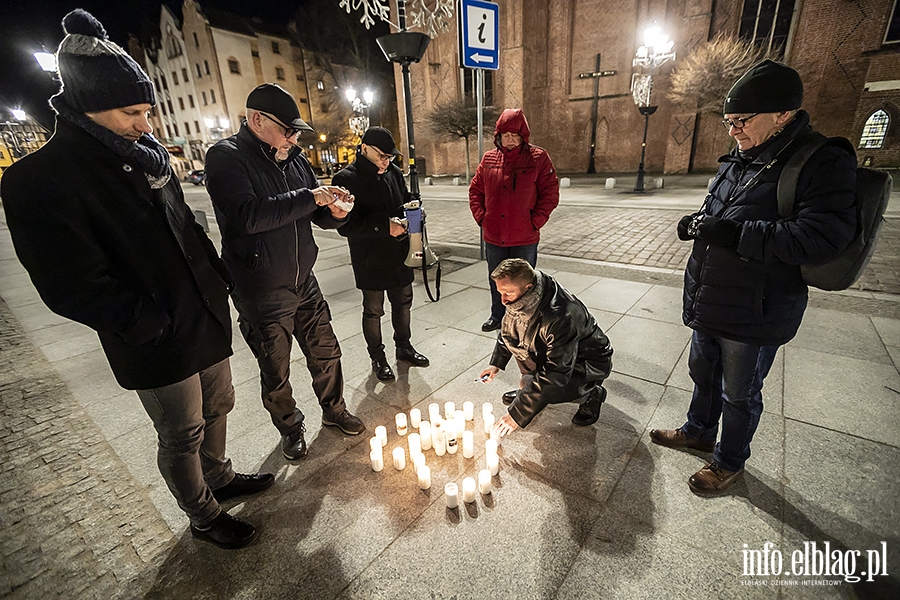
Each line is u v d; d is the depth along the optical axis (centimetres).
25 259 140
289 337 248
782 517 208
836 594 173
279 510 227
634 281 581
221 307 193
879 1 1694
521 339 247
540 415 296
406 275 342
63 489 246
